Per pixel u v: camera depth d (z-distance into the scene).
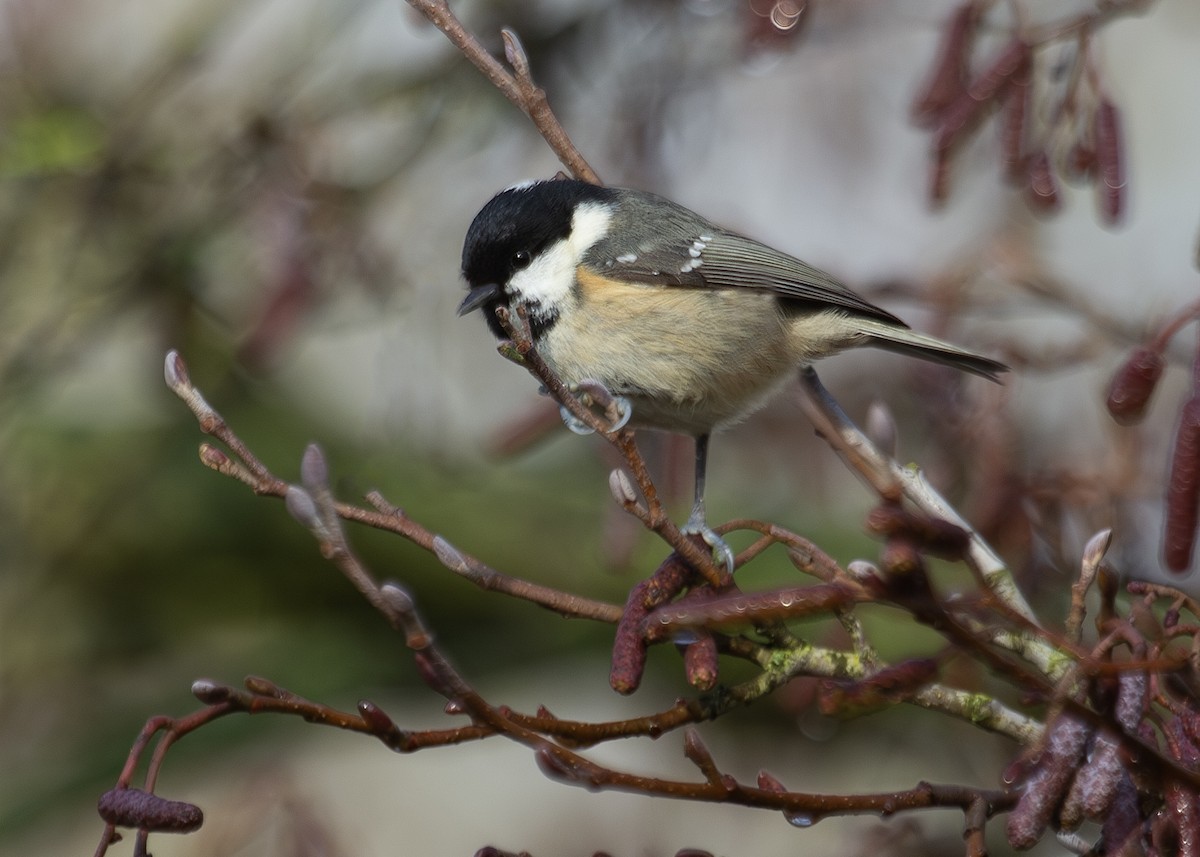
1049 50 7.90
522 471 12.73
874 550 11.05
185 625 12.35
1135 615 4.90
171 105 11.72
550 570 11.84
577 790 11.90
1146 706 4.70
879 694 4.23
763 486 11.75
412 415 10.80
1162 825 4.65
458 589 11.88
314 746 12.04
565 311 8.23
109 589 12.46
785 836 10.94
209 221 11.29
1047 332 10.28
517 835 12.16
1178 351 8.34
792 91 11.24
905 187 11.10
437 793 12.84
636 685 4.97
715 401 8.39
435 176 11.35
